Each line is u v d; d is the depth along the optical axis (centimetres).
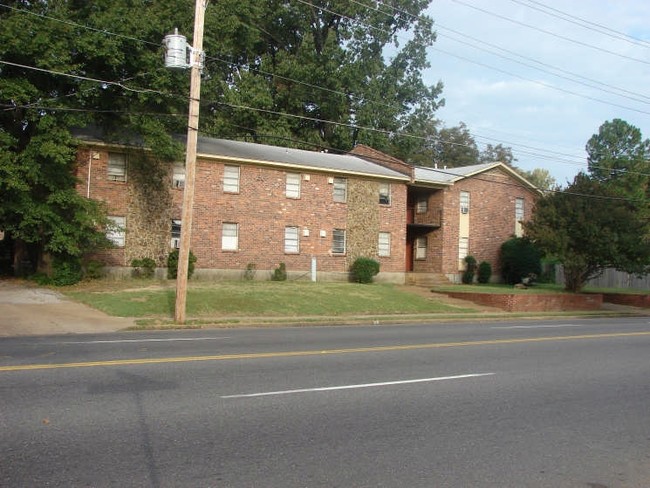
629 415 762
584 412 770
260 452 569
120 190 2733
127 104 2516
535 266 3841
